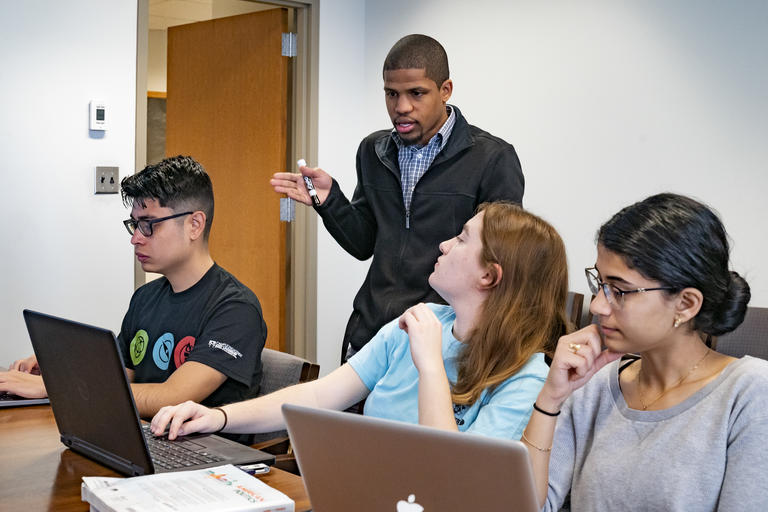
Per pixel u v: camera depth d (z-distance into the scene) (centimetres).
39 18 355
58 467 154
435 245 264
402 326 150
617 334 129
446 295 164
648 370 139
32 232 358
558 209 370
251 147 451
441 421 139
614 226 129
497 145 262
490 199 258
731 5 306
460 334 166
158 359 224
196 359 208
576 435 147
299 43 443
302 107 445
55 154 362
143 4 380
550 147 372
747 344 273
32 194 357
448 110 267
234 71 456
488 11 396
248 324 216
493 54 396
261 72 445
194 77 472
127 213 380
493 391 154
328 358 454
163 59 749
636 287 125
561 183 368
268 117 443
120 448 148
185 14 682
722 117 310
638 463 133
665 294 125
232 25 455
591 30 353
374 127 455
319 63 445
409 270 267
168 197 217
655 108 332
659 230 124
